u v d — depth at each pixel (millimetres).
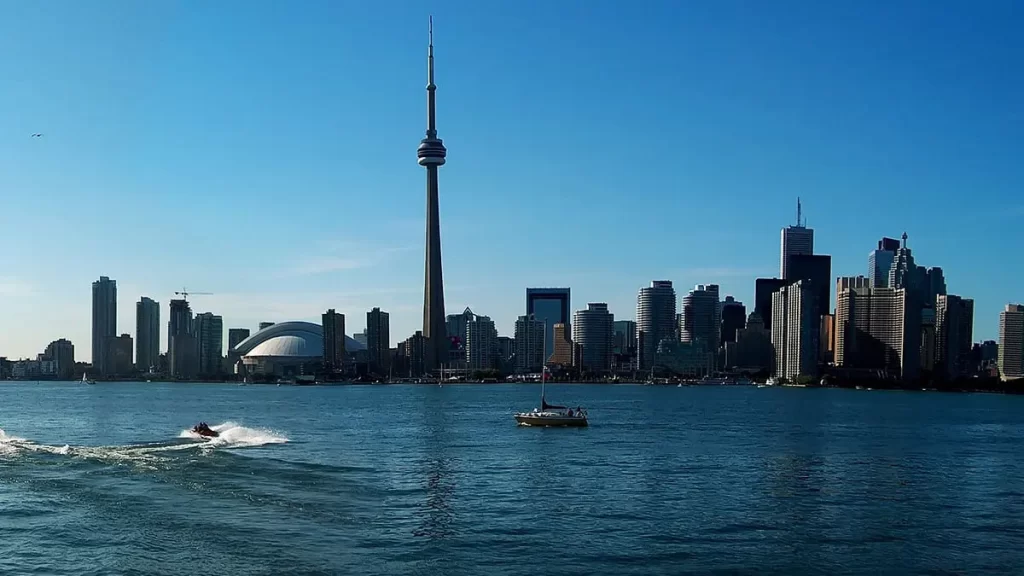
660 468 123750
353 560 68812
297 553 70062
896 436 192250
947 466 132125
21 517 80938
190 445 139125
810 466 129125
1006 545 77188
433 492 99125
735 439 176375
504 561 69438
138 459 117750
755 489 105125
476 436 175625
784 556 72500
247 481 101812
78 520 79812
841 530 82188
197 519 80562
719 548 74562
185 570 65375
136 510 84000
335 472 112375
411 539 75562
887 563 70938
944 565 70625
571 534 78625
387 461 126875
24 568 65750
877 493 103562
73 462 113938
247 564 66938
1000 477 119688
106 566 66188
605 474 116438
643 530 80750
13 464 111938
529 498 96375
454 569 67062
